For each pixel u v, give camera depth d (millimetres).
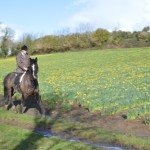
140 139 12570
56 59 66312
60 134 14172
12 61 75000
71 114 18359
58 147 11781
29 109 19938
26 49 18766
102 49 85000
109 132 13859
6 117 17547
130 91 22781
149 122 15219
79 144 12023
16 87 18422
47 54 86062
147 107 17547
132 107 18766
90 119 17000
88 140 13148
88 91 23531
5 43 102125
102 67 44625
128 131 14328
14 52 103000
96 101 19406
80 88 25250
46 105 20984
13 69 52938
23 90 17844
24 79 17766
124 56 60000
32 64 17312
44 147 11844
